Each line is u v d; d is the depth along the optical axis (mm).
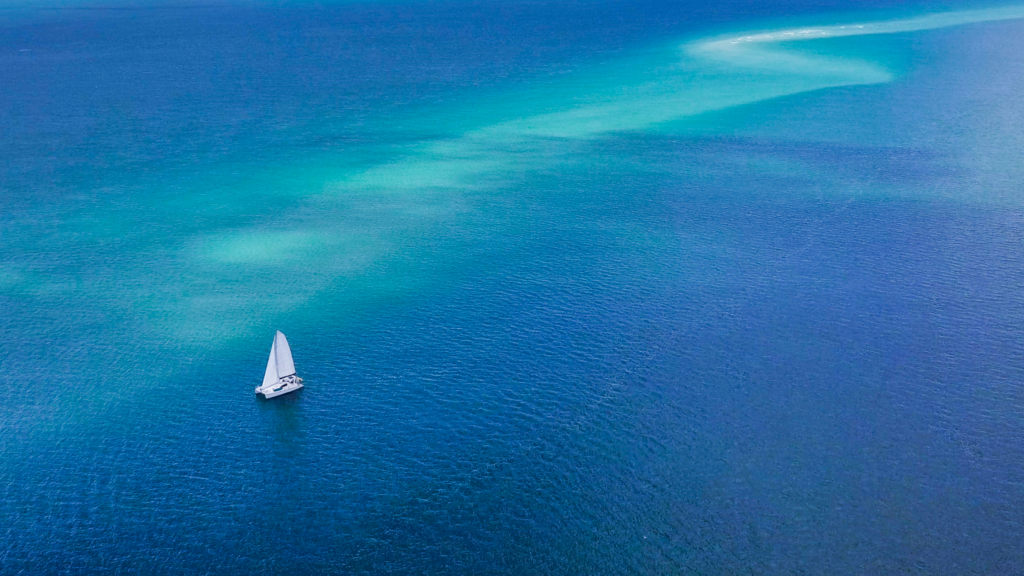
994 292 69875
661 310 68125
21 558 44750
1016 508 47344
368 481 49875
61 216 91500
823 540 45500
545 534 46000
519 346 63344
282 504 48281
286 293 72375
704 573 43469
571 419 55062
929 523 46438
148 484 49875
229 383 59594
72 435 54312
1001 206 88500
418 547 45250
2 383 60094
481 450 52250
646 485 49375
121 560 44562
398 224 87562
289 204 94312
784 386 58156
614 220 87312
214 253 81000
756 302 69062
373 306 69688
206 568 44062
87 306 71000
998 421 54469
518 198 94750
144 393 58594
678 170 103438
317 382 59188
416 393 57812
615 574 43469
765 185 96812
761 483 49500
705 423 54562
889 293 70188
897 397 56938
